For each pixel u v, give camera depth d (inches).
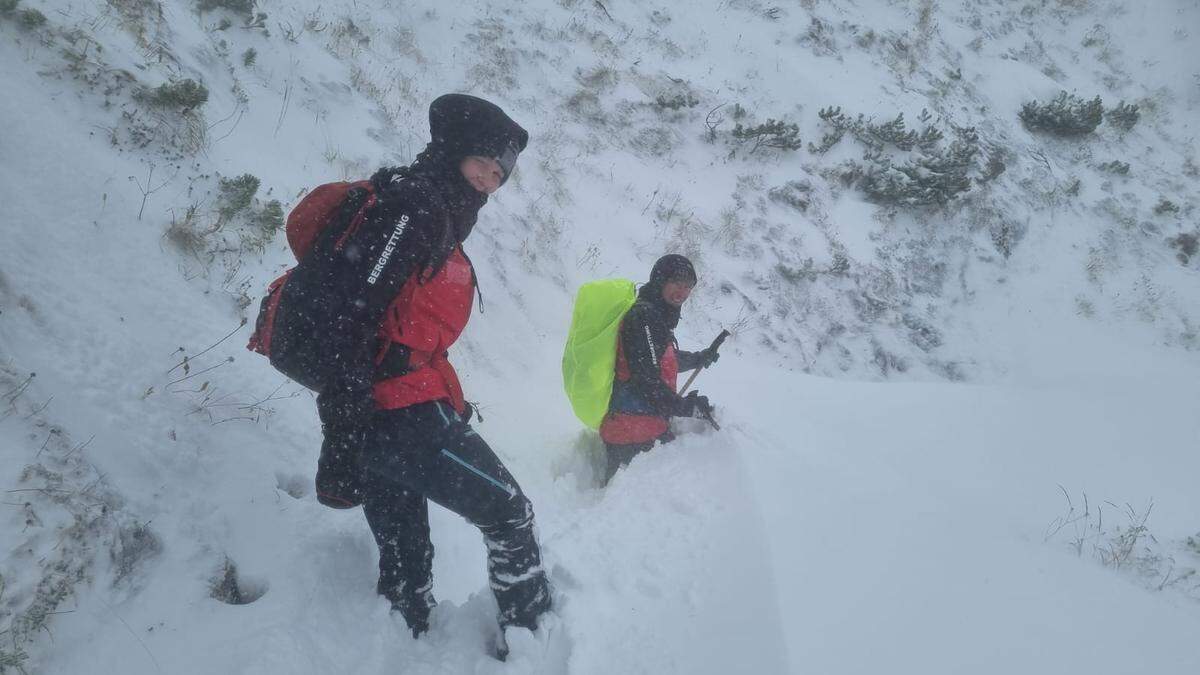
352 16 364.8
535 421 196.9
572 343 169.9
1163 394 395.2
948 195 453.7
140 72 183.8
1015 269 472.1
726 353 323.9
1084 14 679.7
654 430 174.2
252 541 109.2
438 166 91.4
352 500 98.5
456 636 103.3
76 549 89.9
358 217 86.4
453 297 93.6
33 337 111.3
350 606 105.0
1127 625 124.7
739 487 151.4
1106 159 562.3
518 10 445.4
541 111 393.7
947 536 150.2
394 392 91.9
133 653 86.3
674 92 445.1
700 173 416.8
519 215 305.9
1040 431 296.7
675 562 123.3
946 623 113.6
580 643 99.3
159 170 165.5
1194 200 558.6
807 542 132.6
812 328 381.4
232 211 168.6
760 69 491.5
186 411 120.3
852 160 457.7
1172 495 261.1
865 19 569.6
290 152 226.8
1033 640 113.7
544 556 118.2
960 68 576.4
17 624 80.7
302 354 85.0
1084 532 207.6
